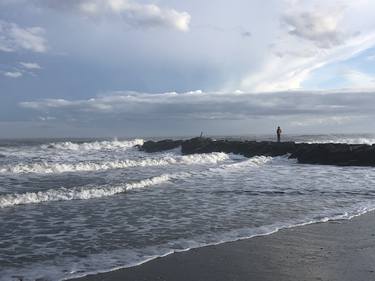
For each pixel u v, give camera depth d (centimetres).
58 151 4281
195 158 3234
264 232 953
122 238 892
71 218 1085
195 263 729
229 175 2111
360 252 795
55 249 809
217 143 4409
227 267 709
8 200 1262
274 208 1247
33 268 696
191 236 914
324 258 757
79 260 741
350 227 1010
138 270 689
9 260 738
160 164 2898
